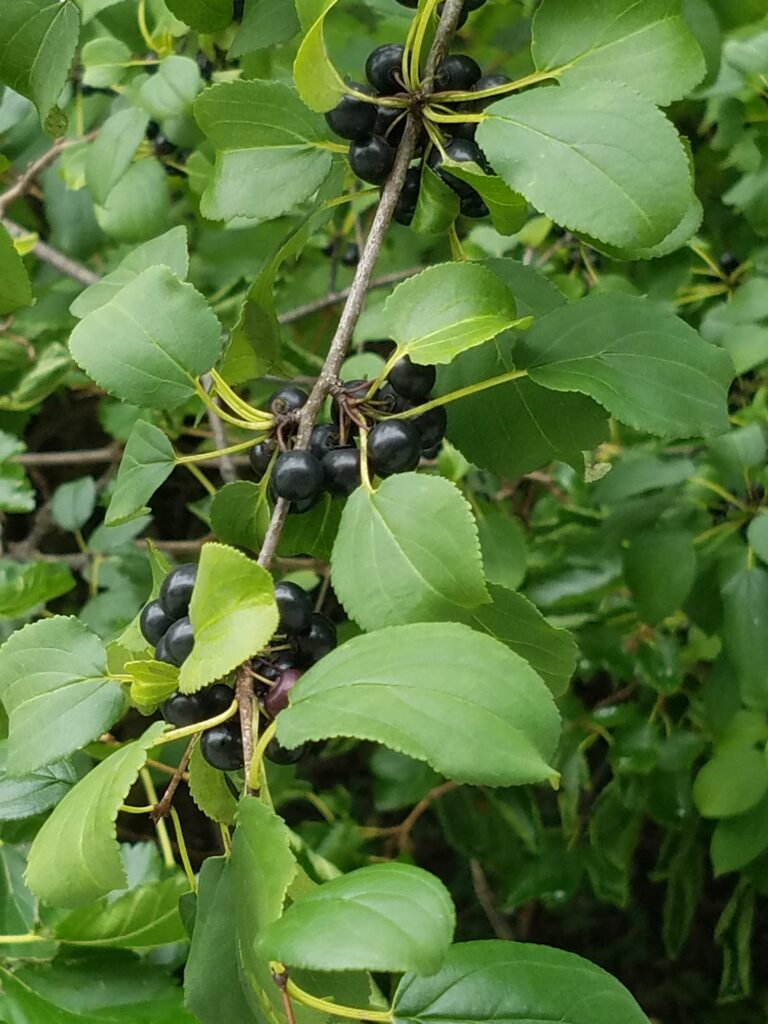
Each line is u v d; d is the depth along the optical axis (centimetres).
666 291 34
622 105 20
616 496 35
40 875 18
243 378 25
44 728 21
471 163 21
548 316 23
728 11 31
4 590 35
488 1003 18
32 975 25
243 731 19
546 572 39
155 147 39
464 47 37
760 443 35
